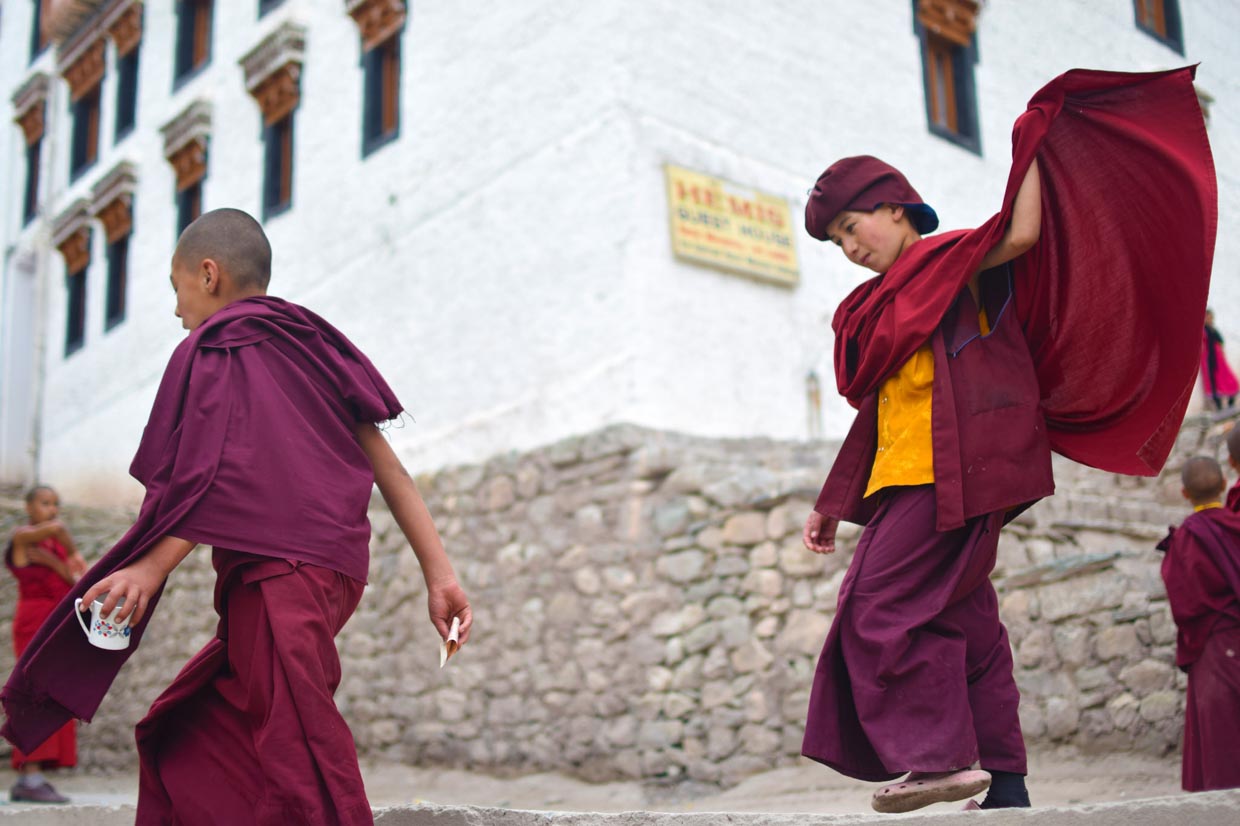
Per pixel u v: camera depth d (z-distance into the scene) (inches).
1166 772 218.1
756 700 277.3
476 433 379.6
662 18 369.4
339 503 91.4
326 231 466.3
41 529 258.1
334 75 480.7
